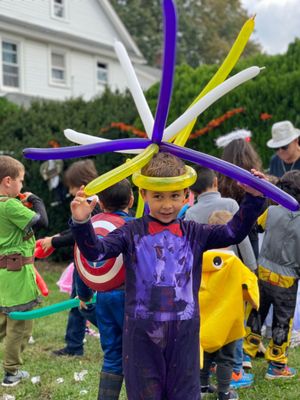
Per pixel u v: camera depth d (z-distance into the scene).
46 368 3.59
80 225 1.84
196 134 6.49
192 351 2.03
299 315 4.03
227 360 2.86
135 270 2.02
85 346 4.14
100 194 2.59
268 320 4.10
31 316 2.96
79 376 3.36
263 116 6.04
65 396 3.09
